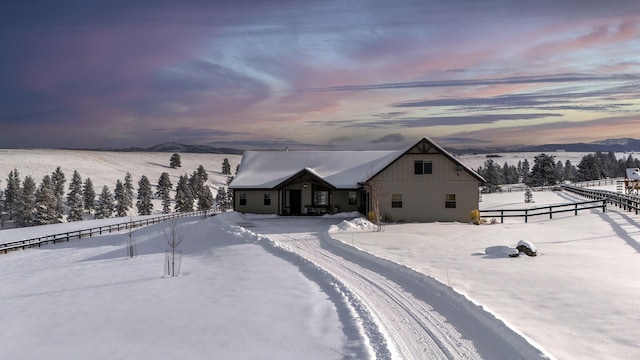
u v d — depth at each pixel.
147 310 12.65
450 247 20.70
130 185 107.31
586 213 34.38
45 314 13.14
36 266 26.11
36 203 70.19
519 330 9.27
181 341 9.92
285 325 10.55
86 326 11.53
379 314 10.95
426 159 33.91
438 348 8.81
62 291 16.58
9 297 16.27
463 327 9.88
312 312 11.41
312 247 21.92
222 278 16.28
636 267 14.80
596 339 8.72
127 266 21.59
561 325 9.51
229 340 9.80
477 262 16.47
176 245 25.80
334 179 39.00
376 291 13.09
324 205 38.62
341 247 21.36
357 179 38.81
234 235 26.83
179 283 16.19
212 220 35.22
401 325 10.15
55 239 39.72
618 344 8.45
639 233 23.08
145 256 25.05
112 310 12.96
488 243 21.98
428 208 33.81
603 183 85.75
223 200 89.56
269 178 40.16
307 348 9.10
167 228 36.16
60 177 103.50
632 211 32.59
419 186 33.84
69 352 9.71
